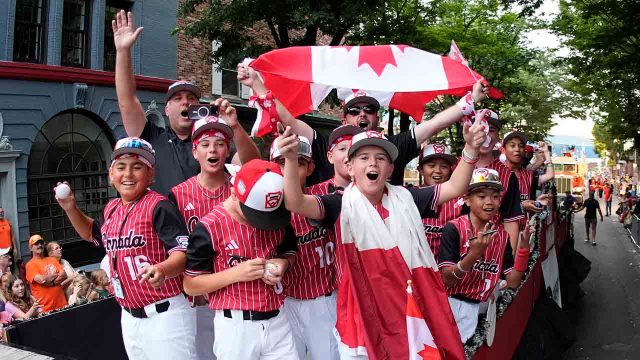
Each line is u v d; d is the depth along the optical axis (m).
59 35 11.10
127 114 4.09
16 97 10.25
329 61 4.17
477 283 3.99
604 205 36.78
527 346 5.80
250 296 2.91
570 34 14.94
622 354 7.30
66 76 11.00
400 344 2.79
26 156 10.41
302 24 10.84
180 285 3.27
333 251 3.63
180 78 14.23
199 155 3.55
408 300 2.72
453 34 15.33
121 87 4.01
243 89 16.48
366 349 2.79
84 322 4.16
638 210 19.03
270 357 2.97
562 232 10.11
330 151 3.50
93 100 11.67
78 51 11.81
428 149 4.74
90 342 4.18
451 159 4.71
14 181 10.12
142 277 2.85
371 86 4.07
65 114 11.34
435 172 4.72
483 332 3.91
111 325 4.37
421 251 2.86
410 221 2.87
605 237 19.64
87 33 11.88
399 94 5.13
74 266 11.16
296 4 10.63
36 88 10.59
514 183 4.98
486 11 16.27
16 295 6.65
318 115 20.00
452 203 4.44
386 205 2.91
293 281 3.56
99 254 11.62
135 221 3.19
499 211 4.88
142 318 3.24
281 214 2.78
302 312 3.58
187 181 3.73
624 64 12.24
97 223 3.90
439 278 2.92
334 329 3.26
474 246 3.55
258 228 2.79
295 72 4.11
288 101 4.82
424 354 2.70
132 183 3.24
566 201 12.14
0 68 9.88
